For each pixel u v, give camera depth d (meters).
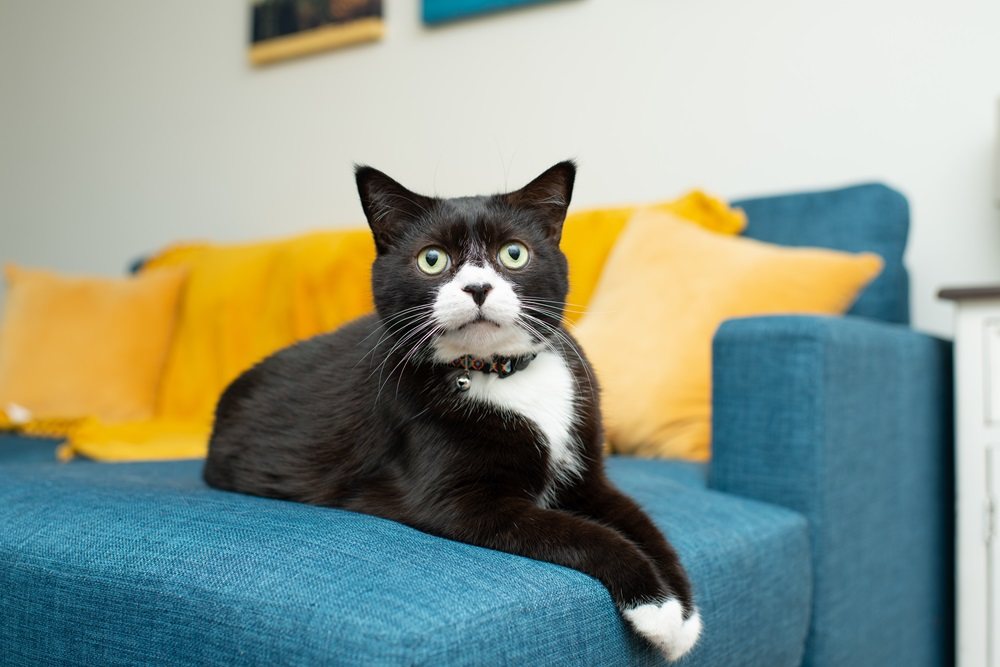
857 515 1.39
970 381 1.56
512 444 1.05
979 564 1.55
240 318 2.47
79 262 3.58
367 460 1.11
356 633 0.72
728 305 1.70
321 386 1.22
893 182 2.12
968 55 2.05
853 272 1.72
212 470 1.30
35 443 2.13
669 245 1.85
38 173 3.69
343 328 1.33
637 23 2.41
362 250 2.32
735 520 1.21
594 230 2.07
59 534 0.98
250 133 3.11
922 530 1.61
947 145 2.07
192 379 2.51
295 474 1.17
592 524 0.97
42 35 3.68
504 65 2.60
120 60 3.44
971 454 1.56
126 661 0.85
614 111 2.44
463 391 1.05
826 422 1.31
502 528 0.95
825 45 2.19
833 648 1.30
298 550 0.86
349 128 2.88
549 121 2.53
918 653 1.59
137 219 3.41
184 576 0.84
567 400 1.12
